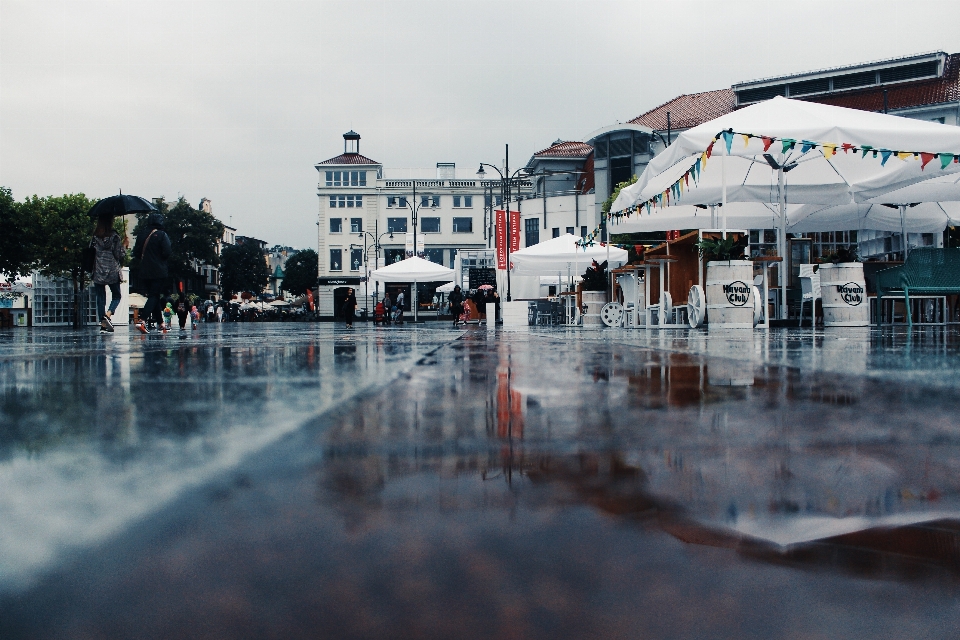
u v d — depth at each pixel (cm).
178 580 62
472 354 445
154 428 151
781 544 71
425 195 6875
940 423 153
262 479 101
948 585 61
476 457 117
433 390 230
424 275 3111
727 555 68
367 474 104
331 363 377
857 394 209
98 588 60
